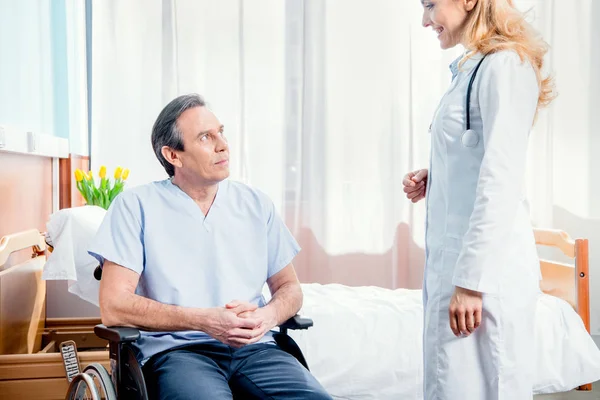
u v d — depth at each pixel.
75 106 3.43
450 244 1.53
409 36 3.87
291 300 1.75
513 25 1.52
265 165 3.80
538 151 3.94
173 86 3.68
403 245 3.92
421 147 3.90
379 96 3.87
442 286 1.54
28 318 2.35
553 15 3.94
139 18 3.64
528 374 1.50
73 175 3.28
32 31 2.75
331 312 2.55
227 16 3.74
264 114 3.79
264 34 3.78
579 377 2.71
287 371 1.61
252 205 1.81
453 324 1.47
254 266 1.78
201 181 1.74
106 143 3.62
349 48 3.84
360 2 3.84
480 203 1.42
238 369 1.65
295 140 3.84
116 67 3.62
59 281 2.71
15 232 2.44
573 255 2.86
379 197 3.89
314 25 3.81
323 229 3.84
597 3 3.96
